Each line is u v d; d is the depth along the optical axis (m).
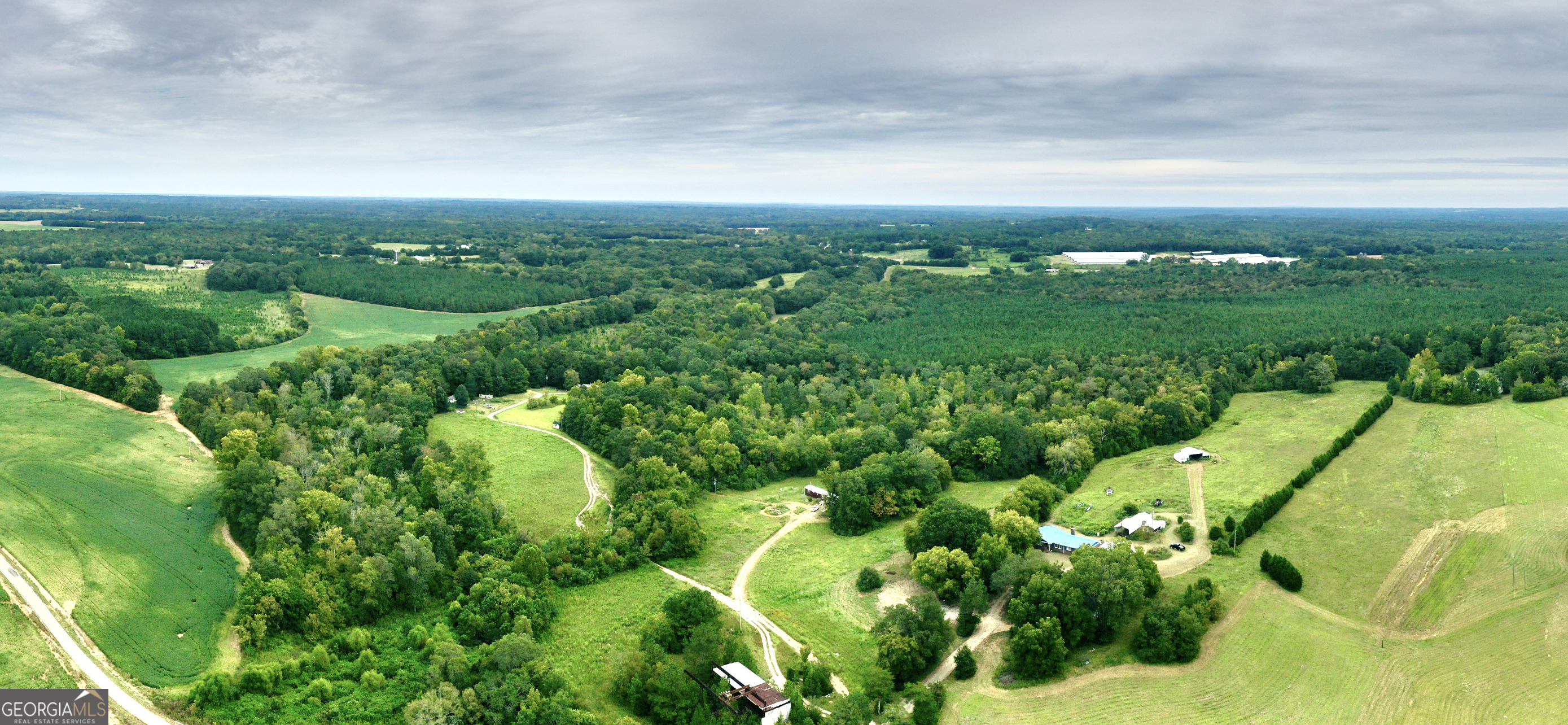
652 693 101.88
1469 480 154.12
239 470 135.25
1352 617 114.75
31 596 108.31
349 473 153.00
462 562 128.62
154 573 119.31
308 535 129.00
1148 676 104.00
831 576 133.12
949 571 123.88
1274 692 100.06
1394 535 135.62
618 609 124.50
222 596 117.00
